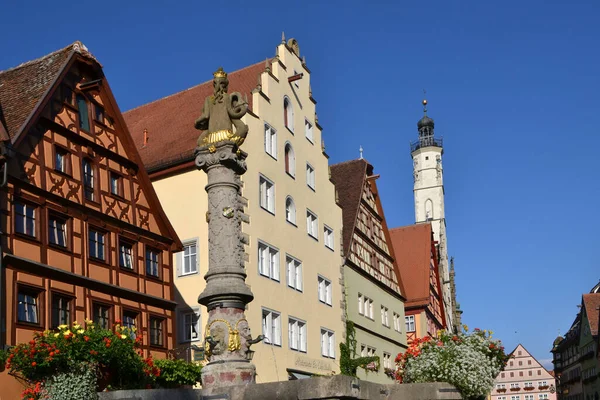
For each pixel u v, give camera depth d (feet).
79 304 77.56
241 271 54.54
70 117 81.20
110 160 86.63
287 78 121.49
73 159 80.74
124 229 86.48
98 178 84.02
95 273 80.64
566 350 328.08
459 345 69.97
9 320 68.69
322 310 123.24
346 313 132.87
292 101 122.31
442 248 256.11
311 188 125.49
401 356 72.69
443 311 212.43
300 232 118.83
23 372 61.98
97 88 85.97
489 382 68.44
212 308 53.83
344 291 133.18
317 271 123.44
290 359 109.70
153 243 91.09
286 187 115.96
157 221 92.68
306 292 118.01
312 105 130.41
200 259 102.06
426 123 347.97
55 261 75.51
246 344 53.21
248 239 102.94
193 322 100.42
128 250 87.35
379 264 157.69
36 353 60.85
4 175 69.82
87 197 81.92
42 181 75.72
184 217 104.53
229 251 54.60
